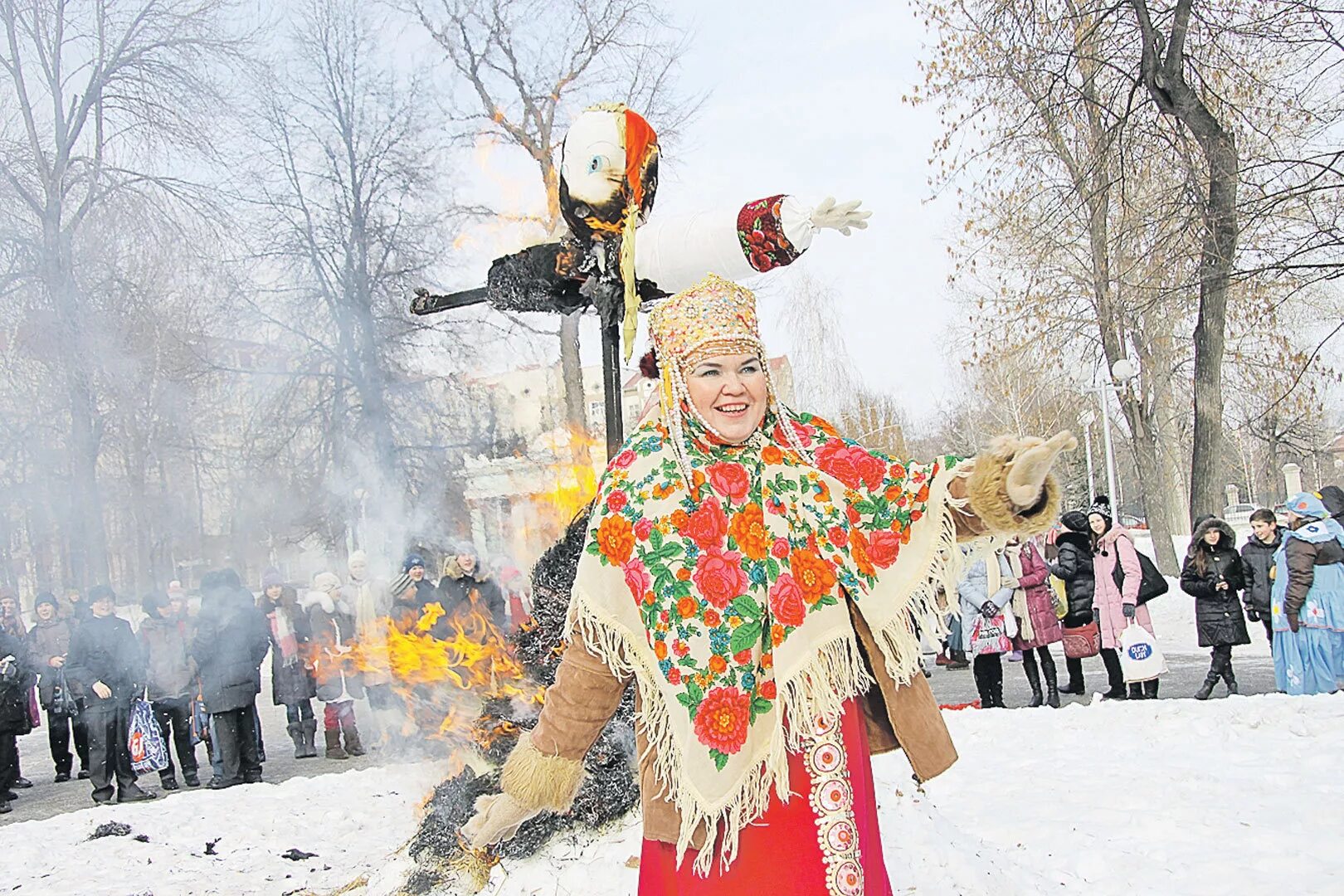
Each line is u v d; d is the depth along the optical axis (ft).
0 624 36.86
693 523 7.47
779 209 10.83
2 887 17.39
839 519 7.52
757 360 7.64
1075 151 62.23
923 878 11.74
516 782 7.73
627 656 7.39
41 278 58.65
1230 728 20.74
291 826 20.13
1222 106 53.31
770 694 7.27
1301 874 12.32
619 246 12.27
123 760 30.35
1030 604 31.37
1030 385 86.99
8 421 59.77
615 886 11.14
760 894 7.02
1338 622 28.12
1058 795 16.29
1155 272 55.93
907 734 7.57
